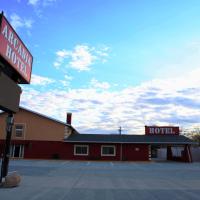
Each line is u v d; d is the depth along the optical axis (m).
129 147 38.34
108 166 27.28
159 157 51.81
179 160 39.12
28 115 39.00
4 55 10.88
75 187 12.85
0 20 10.57
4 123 38.78
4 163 12.88
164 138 39.78
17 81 13.91
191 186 13.86
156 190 12.45
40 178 16.03
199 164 33.00
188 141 37.72
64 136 38.56
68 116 42.34
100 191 11.88
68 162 32.38
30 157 38.03
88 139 38.84
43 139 38.50
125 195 11.02
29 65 14.41
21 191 11.37
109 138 39.81
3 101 11.47
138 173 20.42
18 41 12.51
